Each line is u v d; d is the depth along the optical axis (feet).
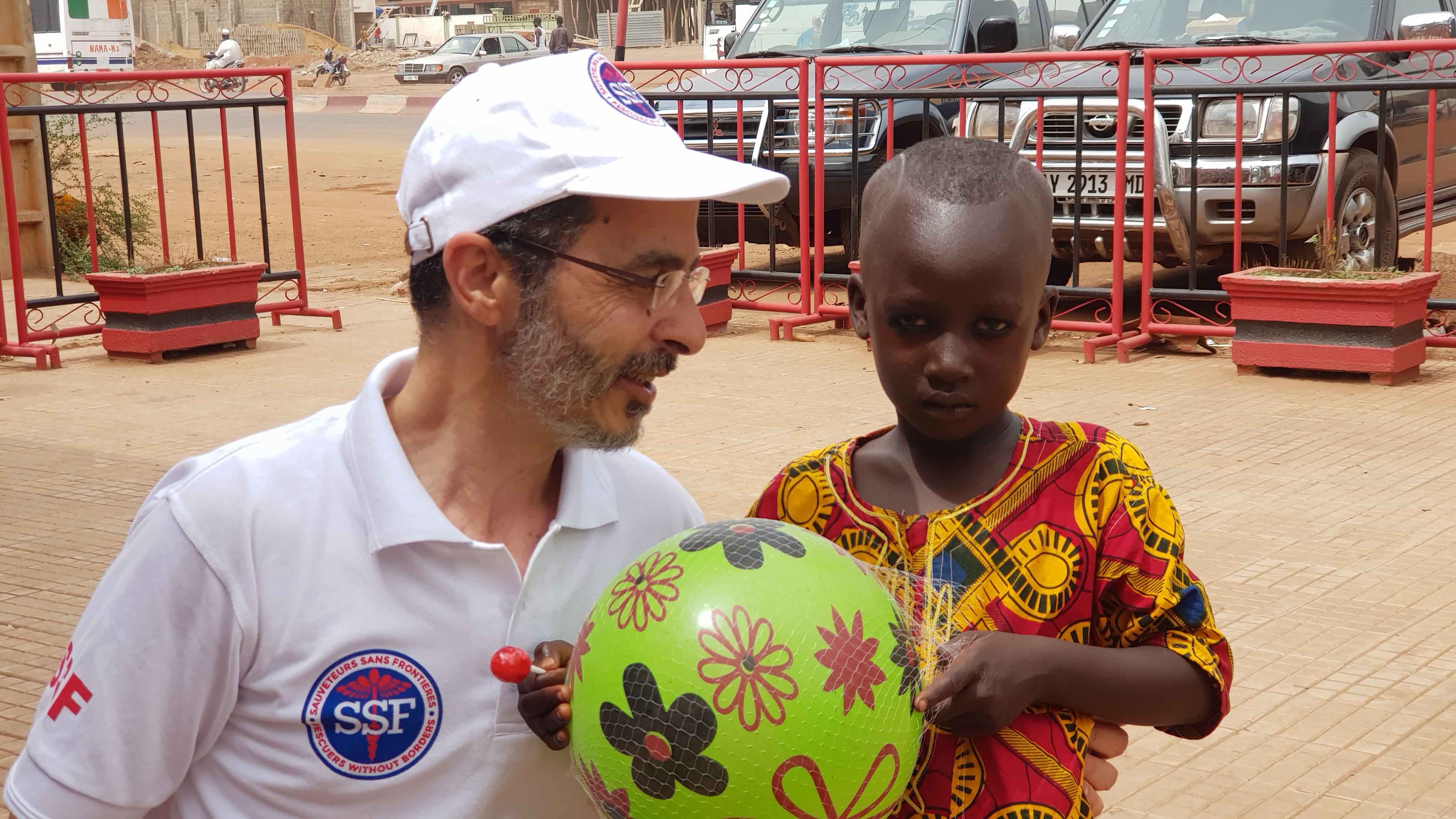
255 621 5.37
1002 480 6.18
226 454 5.58
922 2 38.99
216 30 226.58
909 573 6.03
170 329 30.22
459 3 245.24
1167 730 6.45
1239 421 23.06
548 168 5.24
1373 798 11.42
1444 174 34.94
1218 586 15.85
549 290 5.31
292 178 34.30
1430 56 26.30
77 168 70.49
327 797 5.48
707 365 29.14
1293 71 29.60
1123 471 6.15
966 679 5.32
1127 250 31.12
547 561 5.75
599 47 196.44
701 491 19.77
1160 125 29.12
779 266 42.65
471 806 5.58
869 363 29.09
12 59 42.52
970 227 5.73
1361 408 23.72
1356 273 26.05
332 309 36.04
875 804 4.98
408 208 5.62
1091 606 6.10
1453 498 18.70
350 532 5.47
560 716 5.21
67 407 26.04
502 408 5.63
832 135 35.32
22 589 16.53
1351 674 13.65
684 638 4.83
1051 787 5.85
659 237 5.37
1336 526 17.71
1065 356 29.04
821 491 6.50
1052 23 42.57
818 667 4.80
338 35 235.40
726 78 37.47
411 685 5.47
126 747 5.37
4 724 12.96
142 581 5.37
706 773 4.77
